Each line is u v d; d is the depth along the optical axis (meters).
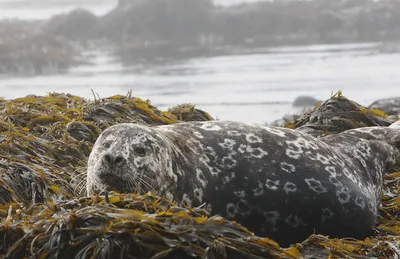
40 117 21.02
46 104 22.78
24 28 87.75
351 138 18.38
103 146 14.97
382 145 18.70
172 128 16.83
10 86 58.34
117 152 14.50
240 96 51.38
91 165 14.90
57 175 17.28
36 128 20.64
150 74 65.12
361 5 103.19
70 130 20.34
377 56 75.19
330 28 99.19
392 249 13.90
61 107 23.22
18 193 16.30
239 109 45.81
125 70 68.69
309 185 16.16
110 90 55.41
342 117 24.19
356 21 98.62
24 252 11.88
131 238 11.70
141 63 74.94
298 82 58.59
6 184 16.17
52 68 69.88
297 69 66.44
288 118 35.00
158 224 11.97
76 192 16.92
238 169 16.02
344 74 62.38
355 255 13.55
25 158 18.05
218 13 99.44
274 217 15.98
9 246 12.07
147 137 15.03
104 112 21.83
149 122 22.12
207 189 15.77
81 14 95.81
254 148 16.41
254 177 16.00
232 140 16.47
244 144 16.44
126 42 93.12
